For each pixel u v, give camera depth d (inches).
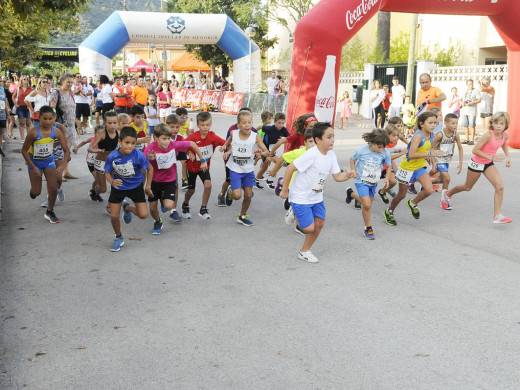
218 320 164.4
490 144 268.5
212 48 1338.6
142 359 141.4
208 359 141.3
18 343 149.9
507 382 129.5
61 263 215.6
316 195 212.2
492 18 498.6
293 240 248.8
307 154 206.2
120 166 223.6
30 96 414.6
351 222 281.6
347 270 208.4
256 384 129.5
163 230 264.5
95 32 946.7
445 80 791.7
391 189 336.2
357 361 139.7
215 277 201.0
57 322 163.0
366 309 172.1
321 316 167.0
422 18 1000.9
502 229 266.7
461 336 153.4
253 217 290.7
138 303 177.3
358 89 930.7
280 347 147.4
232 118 896.9
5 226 268.2
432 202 328.2
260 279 198.8
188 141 260.4
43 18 535.8
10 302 177.6
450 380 130.6
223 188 308.8
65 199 325.4
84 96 657.6
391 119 327.9
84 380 131.6
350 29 403.2
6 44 714.8
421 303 176.7
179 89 1173.7
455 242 245.6
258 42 1341.0
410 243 244.1
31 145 265.9
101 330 157.9
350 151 527.5
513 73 542.0
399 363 138.7
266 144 341.4
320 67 404.5
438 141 293.6
